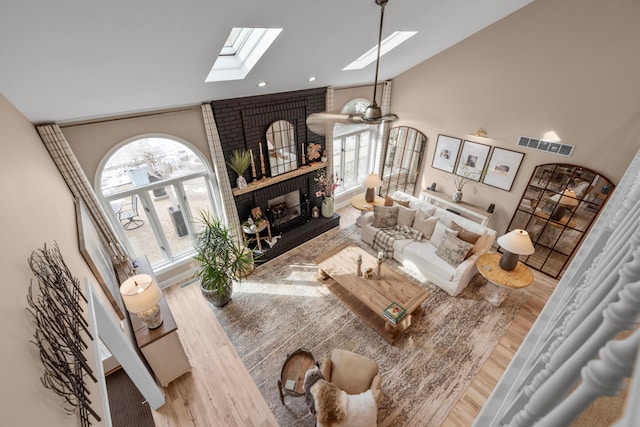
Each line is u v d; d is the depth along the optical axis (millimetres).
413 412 2832
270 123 4547
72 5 1508
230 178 4438
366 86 5578
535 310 3900
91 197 3279
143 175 3816
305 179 5414
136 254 4441
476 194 5086
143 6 1698
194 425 2777
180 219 4441
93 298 1996
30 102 2350
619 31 3229
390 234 4836
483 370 3189
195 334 3660
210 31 2189
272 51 2867
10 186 1367
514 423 719
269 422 2791
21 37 1591
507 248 3561
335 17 2598
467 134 4914
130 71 2410
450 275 4031
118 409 2906
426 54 4715
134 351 2498
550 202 4270
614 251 850
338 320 3809
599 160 3717
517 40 3967
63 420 914
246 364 3299
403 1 2684
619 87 3371
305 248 5230
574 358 562
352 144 6293
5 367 723
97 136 3275
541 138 4121
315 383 2387
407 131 5812
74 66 2068
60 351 1050
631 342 385
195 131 3932
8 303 867
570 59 3621
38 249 1334
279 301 4117
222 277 3857
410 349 3414
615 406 627
